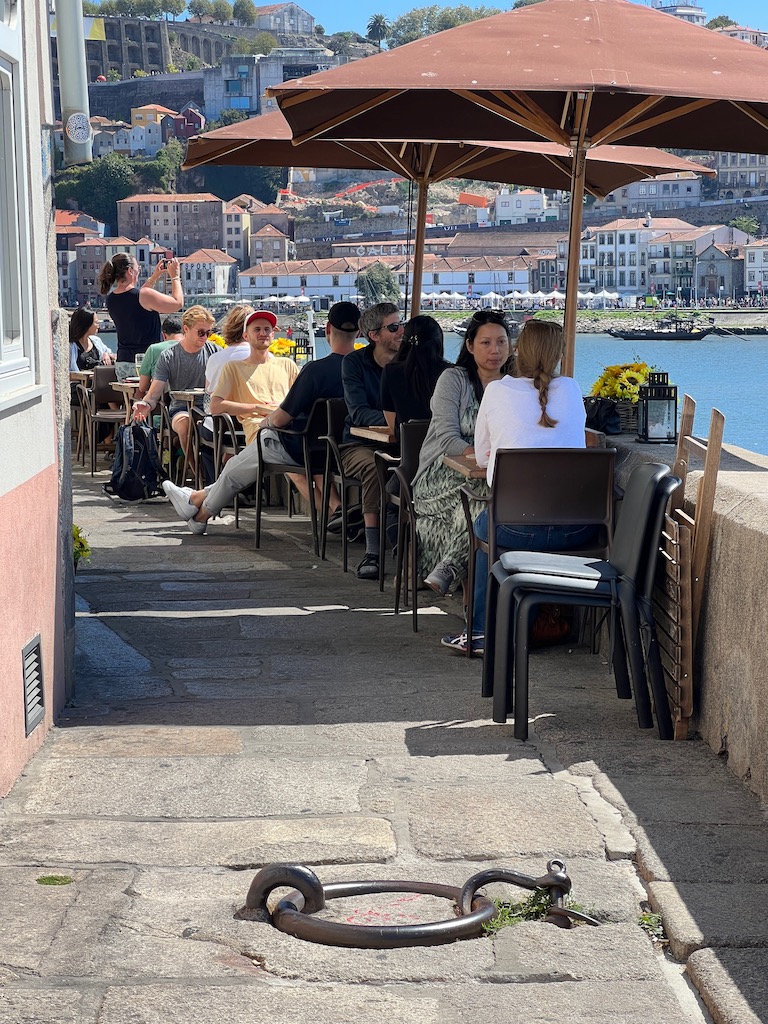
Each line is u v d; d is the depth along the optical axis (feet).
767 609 11.05
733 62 16.81
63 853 10.05
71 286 525.75
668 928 8.70
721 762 12.29
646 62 16.43
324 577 22.84
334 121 19.29
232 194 616.80
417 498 18.20
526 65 15.99
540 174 30.73
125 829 10.59
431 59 16.34
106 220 595.06
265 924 8.80
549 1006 7.72
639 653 13.23
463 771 12.12
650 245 505.66
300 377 25.44
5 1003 7.68
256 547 25.89
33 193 12.78
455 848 10.16
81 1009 7.63
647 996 7.86
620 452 17.52
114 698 14.84
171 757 12.46
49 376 13.38
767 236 537.65
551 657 16.81
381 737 13.23
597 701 14.57
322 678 15.76
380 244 523.70
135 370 39.34
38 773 11.98
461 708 14.33
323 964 8.23
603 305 481.05
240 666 16.38
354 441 23.27
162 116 641.40
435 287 485.56
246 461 26.45
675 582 13.08
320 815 10.89
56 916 8.93
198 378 33.86
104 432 42.09
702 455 13.14
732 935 8.49
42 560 13.08
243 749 12.76
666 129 22.79
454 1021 7.52
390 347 23.66
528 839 10.37
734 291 504.02
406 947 8.47
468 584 16.97
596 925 8.93
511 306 474.08
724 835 10.33
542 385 16.24
